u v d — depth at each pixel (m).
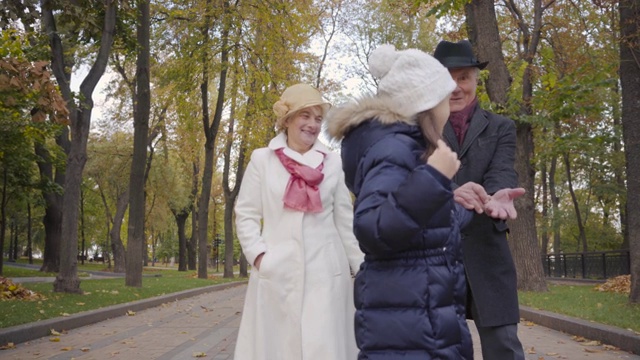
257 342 3.82
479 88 16.25
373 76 2.74
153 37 24.88
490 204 2.91
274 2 23.75
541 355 7.64
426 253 2.32
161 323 11.55
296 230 3.90
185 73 25.09
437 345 2.27
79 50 26.62
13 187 30.00
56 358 7.51
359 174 2.39
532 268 16.06
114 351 8.13
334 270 3.94
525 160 16.22
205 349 8.35
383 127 2.41
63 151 28.80
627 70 11.37
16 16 11.98
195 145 30.09
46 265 32.41
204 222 31.42
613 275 24.59
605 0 14.08
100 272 41.34
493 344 3.68
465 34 18.20
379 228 2.19
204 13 23.83
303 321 3.78
